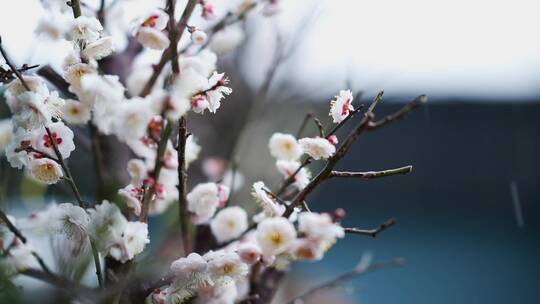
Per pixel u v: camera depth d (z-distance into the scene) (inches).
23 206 35.7
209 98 31.1
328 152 30.8
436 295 106.6
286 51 41.8
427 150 113.0
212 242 34.7
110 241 30.2
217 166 45.5
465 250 114.3
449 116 111.4
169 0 30.8
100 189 34.3
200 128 55.7
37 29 32.8
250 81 55.2
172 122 30.8
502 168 112.8
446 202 119.3
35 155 31.4
